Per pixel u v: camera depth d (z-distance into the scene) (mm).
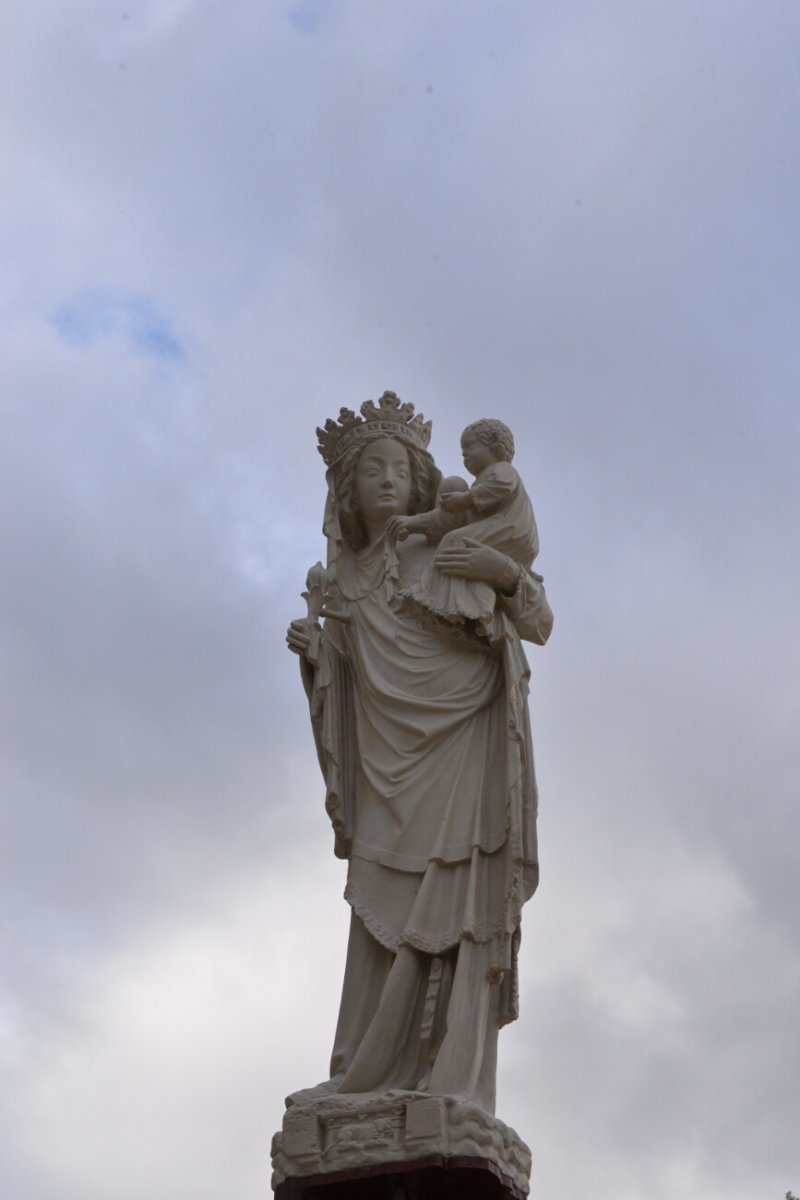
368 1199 16484
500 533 18703
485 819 17750
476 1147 16125
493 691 18359
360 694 18719
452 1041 16781
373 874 17828
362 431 19844
